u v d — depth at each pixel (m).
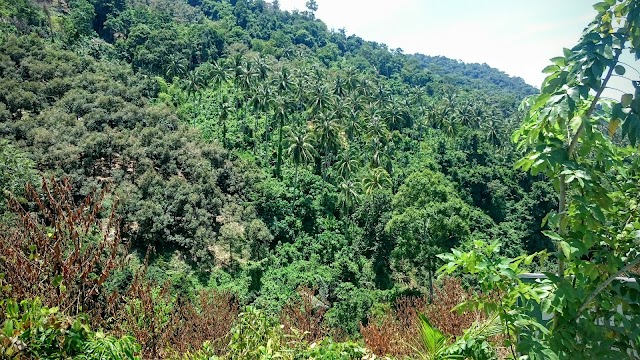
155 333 4.46
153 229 32.66
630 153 3.42
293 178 49.09
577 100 2.95
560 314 3.25
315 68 84.88
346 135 57.62
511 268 3.17
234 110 60.53
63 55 51.94
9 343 2.60
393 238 36.59
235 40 96.38
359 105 65.25
